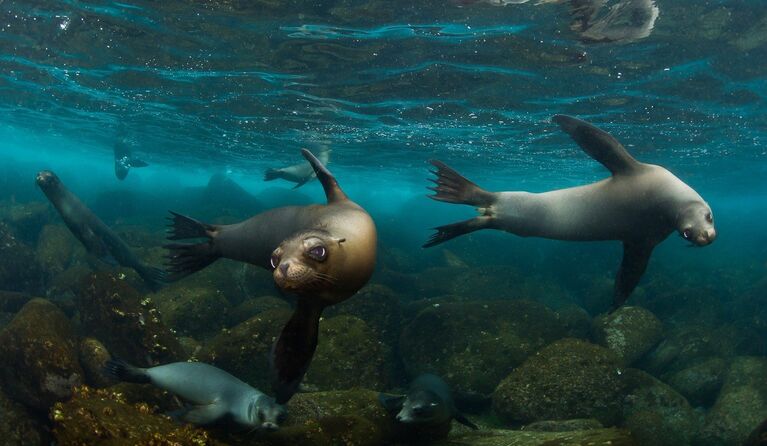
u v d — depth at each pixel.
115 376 6.18
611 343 12.12
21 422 6.25
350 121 18.75
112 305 7.81
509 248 25.70
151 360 7.61
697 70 11.90
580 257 23.80
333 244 3.01
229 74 14.64
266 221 4.55
